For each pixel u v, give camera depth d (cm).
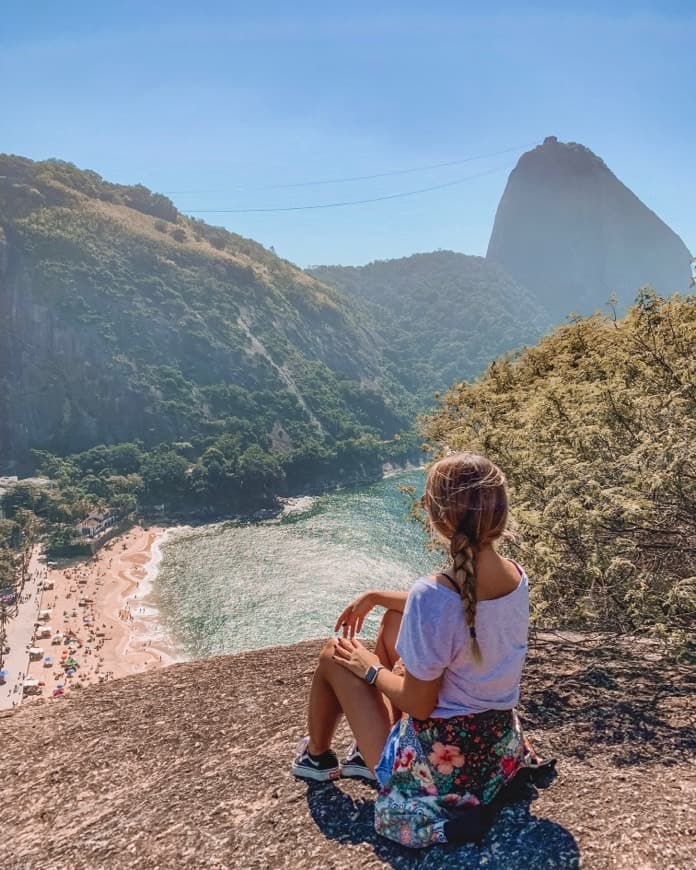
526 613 227
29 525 10788
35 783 338
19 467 17050
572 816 248
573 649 517
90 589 8700
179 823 285
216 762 338
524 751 257
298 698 418
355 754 292
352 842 253
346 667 259
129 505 12838
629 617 482
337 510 13862
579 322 1405
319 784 295
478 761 228
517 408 988
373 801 276
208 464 14388
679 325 823
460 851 234
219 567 9631
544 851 229
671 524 532
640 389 699
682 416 591
